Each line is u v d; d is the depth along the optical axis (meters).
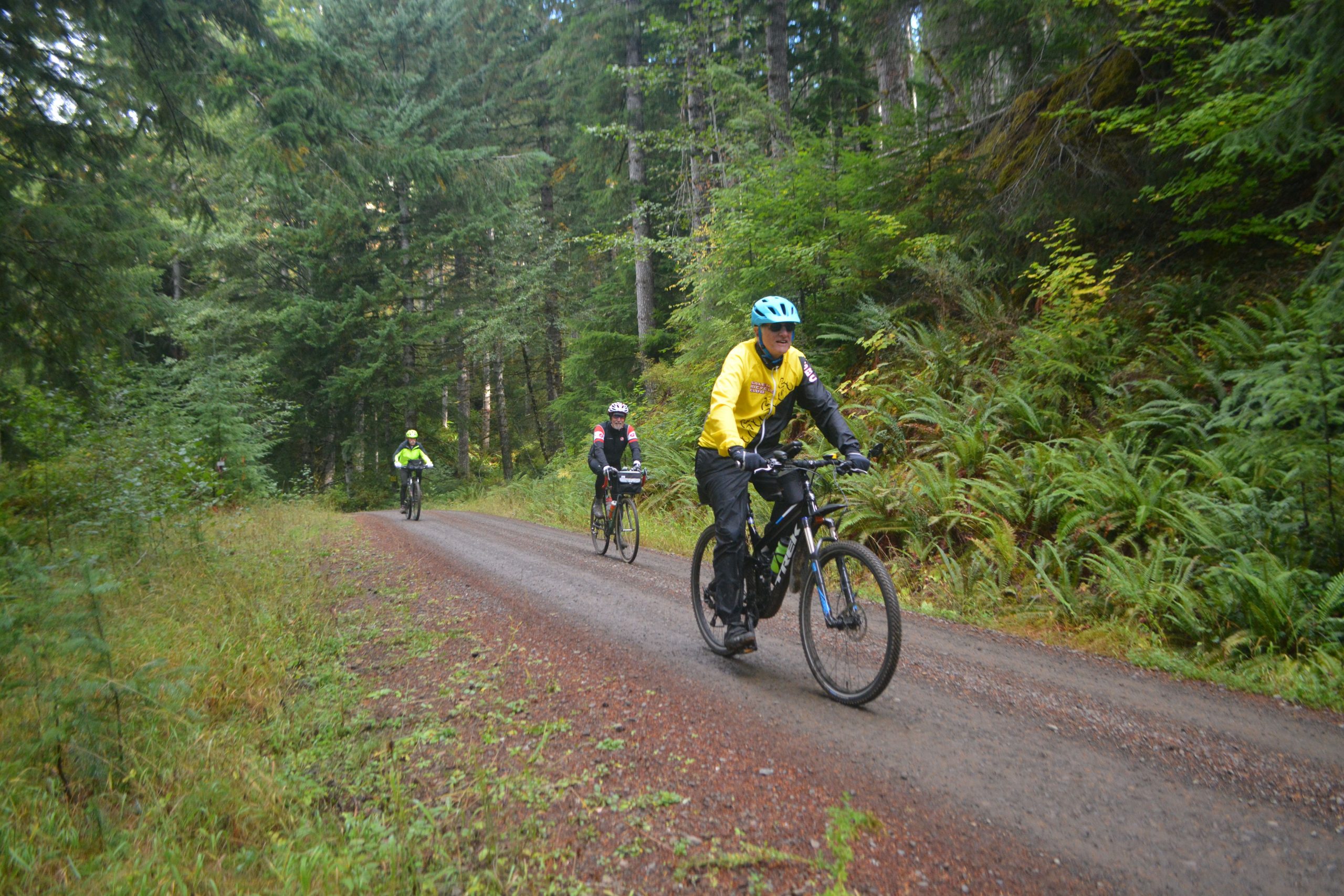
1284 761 3.06
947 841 2.48
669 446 12.88
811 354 10.88
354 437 26.97
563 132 26.45
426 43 26.00
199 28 9.11
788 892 2.22
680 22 17.91
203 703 3.67
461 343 28.05
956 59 10.77
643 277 18.94
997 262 9.89
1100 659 4.61
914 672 4.23
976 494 6.98
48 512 6.98
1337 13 5.43
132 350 9.24
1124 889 2.20
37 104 8.08
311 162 11.02
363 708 3.82
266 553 7.97
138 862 2.36
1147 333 7.96
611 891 2.25
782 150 12.45
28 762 2.90
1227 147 6.34
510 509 17.84
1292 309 6.43
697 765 3.07
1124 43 8.45
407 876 2.29
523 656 4.59
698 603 4.91
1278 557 5.06
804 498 3.95
